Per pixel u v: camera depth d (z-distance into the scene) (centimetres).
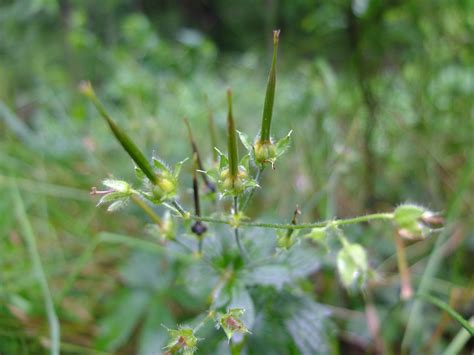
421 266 17
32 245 15
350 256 10
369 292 16
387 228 18
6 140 24
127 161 20
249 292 11
